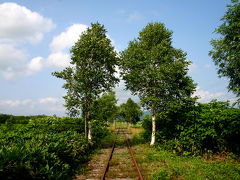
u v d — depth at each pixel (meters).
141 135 16.94
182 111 11.12
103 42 13.50
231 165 6.93
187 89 11.73
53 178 5.11
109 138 19.08
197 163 7.41
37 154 5.37
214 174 6.03
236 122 7.64
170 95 12.16
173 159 8.27
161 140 12.23
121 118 50.56
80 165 7.31
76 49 12.80
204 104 10.74
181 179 5.64
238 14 6.92
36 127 15.11
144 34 13.44
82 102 11.94
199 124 8.91
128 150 11.13
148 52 12.45
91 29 14.32
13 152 4.56
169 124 12.05
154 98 11.78
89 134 14.66
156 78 11.64
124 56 13.54
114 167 7.21
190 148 9.03
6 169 4.01
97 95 12.88
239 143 8.22
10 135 9.10
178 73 11.66
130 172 6.36
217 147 8.76
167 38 13.46
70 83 12.19
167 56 11.80
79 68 12.76
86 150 10.10
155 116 13.78
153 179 5.52
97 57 13.47
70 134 10.99
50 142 7.14
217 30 7.33
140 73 12.71
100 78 12.95
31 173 4.47
